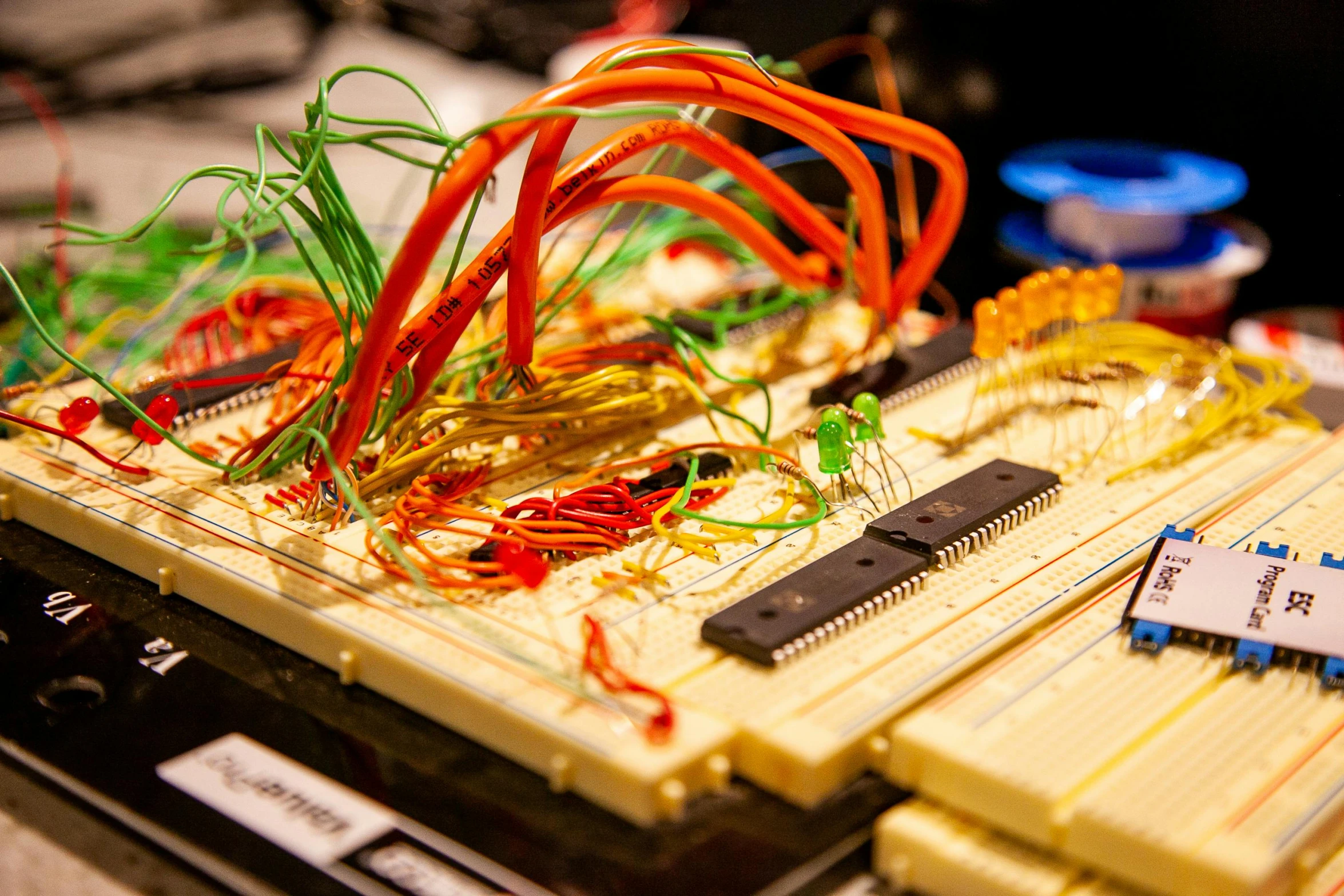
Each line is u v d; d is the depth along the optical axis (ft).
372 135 1.19
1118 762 1.07
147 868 1.10
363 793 1.10
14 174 1.66
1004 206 1.64
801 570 1.17
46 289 1.46
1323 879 1.07
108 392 1.30
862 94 1.59
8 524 1.27
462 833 1.08
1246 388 1.35
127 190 1.64
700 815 1.08
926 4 1.59
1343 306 1.66
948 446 1.30
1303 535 1.22
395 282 1.15
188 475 1.26
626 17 1.88
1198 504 1.24
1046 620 1.16
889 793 1.10
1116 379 1.31
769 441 1.30
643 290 1.52
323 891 1.06
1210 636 1.13
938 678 1.12
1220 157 1.68
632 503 1.20
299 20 2.09
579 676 1.11
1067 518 1.23
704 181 1.51
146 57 1.96
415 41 2.01
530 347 1.24
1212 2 1.63
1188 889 1.03
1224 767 1.07
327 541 1.20
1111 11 1.63
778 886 1.06
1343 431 1.32
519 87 1.83
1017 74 1.61
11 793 1.13
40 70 1.89
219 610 1.19
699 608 1.16
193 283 1.38
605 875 1.06
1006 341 1.30
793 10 1.75
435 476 1.24
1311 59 1.61
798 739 1.08
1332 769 1.07
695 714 1.09
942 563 1.18
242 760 1.11
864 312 1.48
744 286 1.51
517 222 1.20
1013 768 1.07
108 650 1.17
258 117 1.78
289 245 1.56
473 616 1.15
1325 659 1.12
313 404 1.25
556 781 1.09
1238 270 1.50
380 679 1.14
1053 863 1.06
